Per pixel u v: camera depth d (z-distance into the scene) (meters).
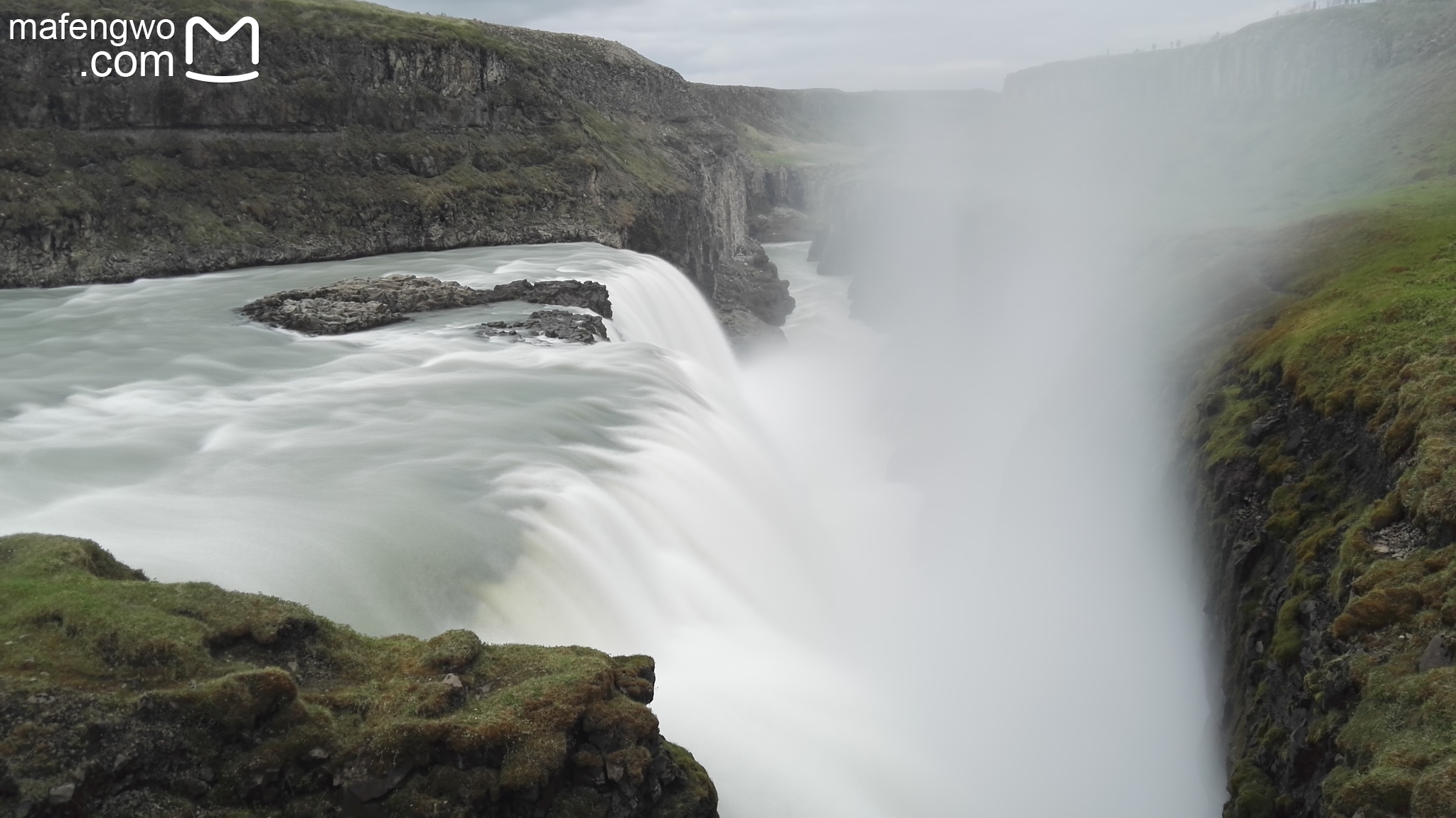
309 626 20.59
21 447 35.31
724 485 41.31
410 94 99.56
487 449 37.00
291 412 41.44
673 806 19.62
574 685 19.89
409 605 26.56
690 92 160.25
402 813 17.47
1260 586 29.41
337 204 90.19
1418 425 27.38
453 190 96.88
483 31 130.12
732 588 36.41
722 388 60.06
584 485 34.38
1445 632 21.28
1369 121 126.69
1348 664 22.44
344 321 57.44
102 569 22.08
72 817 15.56
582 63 129.00
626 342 58.56
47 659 17.81
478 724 18.50
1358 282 43.00
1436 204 61.94
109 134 81.44
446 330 57.84
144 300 66.62
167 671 18.09
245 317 60.75
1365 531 25.77
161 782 16.56
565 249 93.62
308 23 95.06
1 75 76.81
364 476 33.66
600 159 110.00
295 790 17.42
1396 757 19.30
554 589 28.95
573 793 18.66
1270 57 172.75
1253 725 26.31
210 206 83.62
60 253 73.69
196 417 40.34
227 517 29.30
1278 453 32.97
